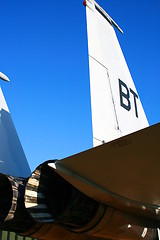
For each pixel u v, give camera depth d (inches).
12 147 210.8
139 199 146.3
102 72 181.9
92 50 180.5
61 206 147.5
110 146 112.0
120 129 178.4
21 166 212.7
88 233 156.9
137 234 164.6
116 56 207.3
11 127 218.2
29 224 162.2
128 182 130.8
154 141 108.2
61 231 169.9
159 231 174.9
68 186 149.6
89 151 115.5
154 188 134.6
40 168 141.9
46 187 145.3
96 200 144.5
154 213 160.7
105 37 201.3
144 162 118.2
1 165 194.5
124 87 203.5
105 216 149.9
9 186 153.9
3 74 211.2
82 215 144.7
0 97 218.5
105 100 173.9
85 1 193.0
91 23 191.3
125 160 117.8
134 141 109.0
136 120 206.2
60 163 125.1
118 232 158.6
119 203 145.7
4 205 151.1
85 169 125.3
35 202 139.3
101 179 130.1
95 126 156.9
